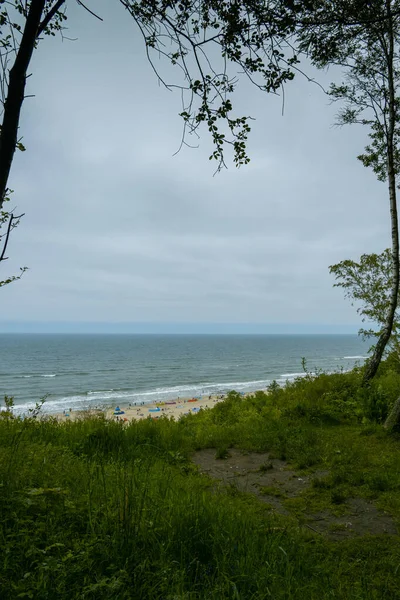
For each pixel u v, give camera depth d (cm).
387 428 809
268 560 314
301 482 579
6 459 432
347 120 1100
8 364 9994
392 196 1090
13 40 313
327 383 1260
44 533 296
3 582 227
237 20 305
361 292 1375
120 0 319
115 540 287
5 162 271
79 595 225
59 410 3656
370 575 321
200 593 249
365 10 325
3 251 295
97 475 434
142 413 3225
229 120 341
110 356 13250
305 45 329
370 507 480
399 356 1411
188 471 633
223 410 1241
